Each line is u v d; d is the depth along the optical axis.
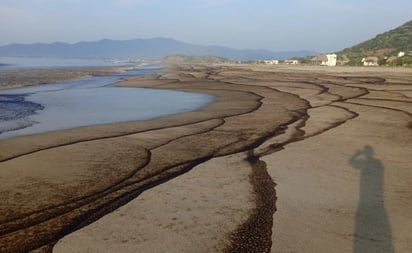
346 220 7.13
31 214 7.52
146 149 12.53
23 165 10.66
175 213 7.51
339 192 8.55
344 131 15.08
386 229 6.76
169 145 13.11
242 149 12.52
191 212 7.55
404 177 9.54
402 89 33.28
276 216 7.32
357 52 192.12
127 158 11.42
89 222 7.16
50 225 7.06
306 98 27.30
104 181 9.41
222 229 6.81
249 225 6.95
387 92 30.78
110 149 12.52
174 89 36.25
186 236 6.56
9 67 83.94
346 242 6.31
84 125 17.28
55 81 46.53
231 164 10.80
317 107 22.33
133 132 15.42
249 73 67.25
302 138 13.96
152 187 8.98
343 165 10.58
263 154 11.85
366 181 9.26
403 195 8.35
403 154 11.66
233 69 88.19
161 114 20.69
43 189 8.86
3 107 23.61
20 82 43.28
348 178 9.48
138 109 22.80
